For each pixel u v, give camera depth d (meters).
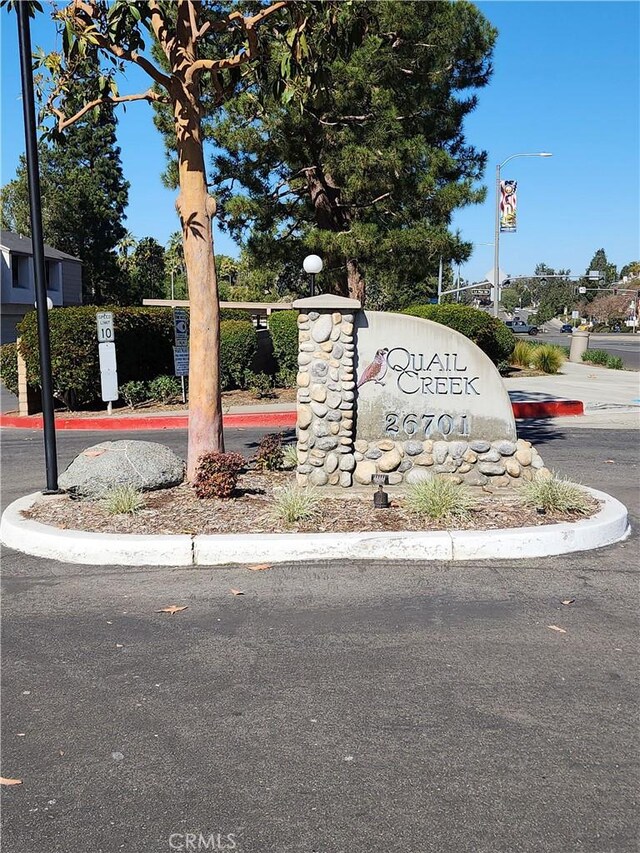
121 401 18.92
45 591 5.90
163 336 20.27
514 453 8.16
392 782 3.45
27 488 9.88
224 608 5.49
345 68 16.97
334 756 3.65
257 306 20.91
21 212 52.44
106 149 52.88
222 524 6.94
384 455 8.12
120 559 6.46
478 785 3.43
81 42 7.74
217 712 4.07
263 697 4.21
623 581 5.99
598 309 120.81
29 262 43.69
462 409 8.13
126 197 54.16
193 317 8.41
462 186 19.30
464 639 4.93
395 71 18.50
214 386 8.50
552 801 3.31
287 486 8.15
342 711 4.06
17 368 18.55
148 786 3.46
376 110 18.30
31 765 3.63
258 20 8.16
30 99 7.99
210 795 3.38
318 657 4.69
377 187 18.81
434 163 18.61
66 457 12.27
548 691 4.26
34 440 14.48
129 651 4.82
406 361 8.12
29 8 7.86
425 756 3.65
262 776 3.51
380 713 4.04
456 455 8.12
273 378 21.05
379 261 19.58
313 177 20.16
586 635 5.00
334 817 3.22
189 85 8.23
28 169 8.08
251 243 21.98
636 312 109.19
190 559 6.41
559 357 25.86
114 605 5.59
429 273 21.03
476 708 4.08
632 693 4.24
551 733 3.84
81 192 50.81
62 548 6.61
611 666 4.56
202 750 3.72
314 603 5.55
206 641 4.95
